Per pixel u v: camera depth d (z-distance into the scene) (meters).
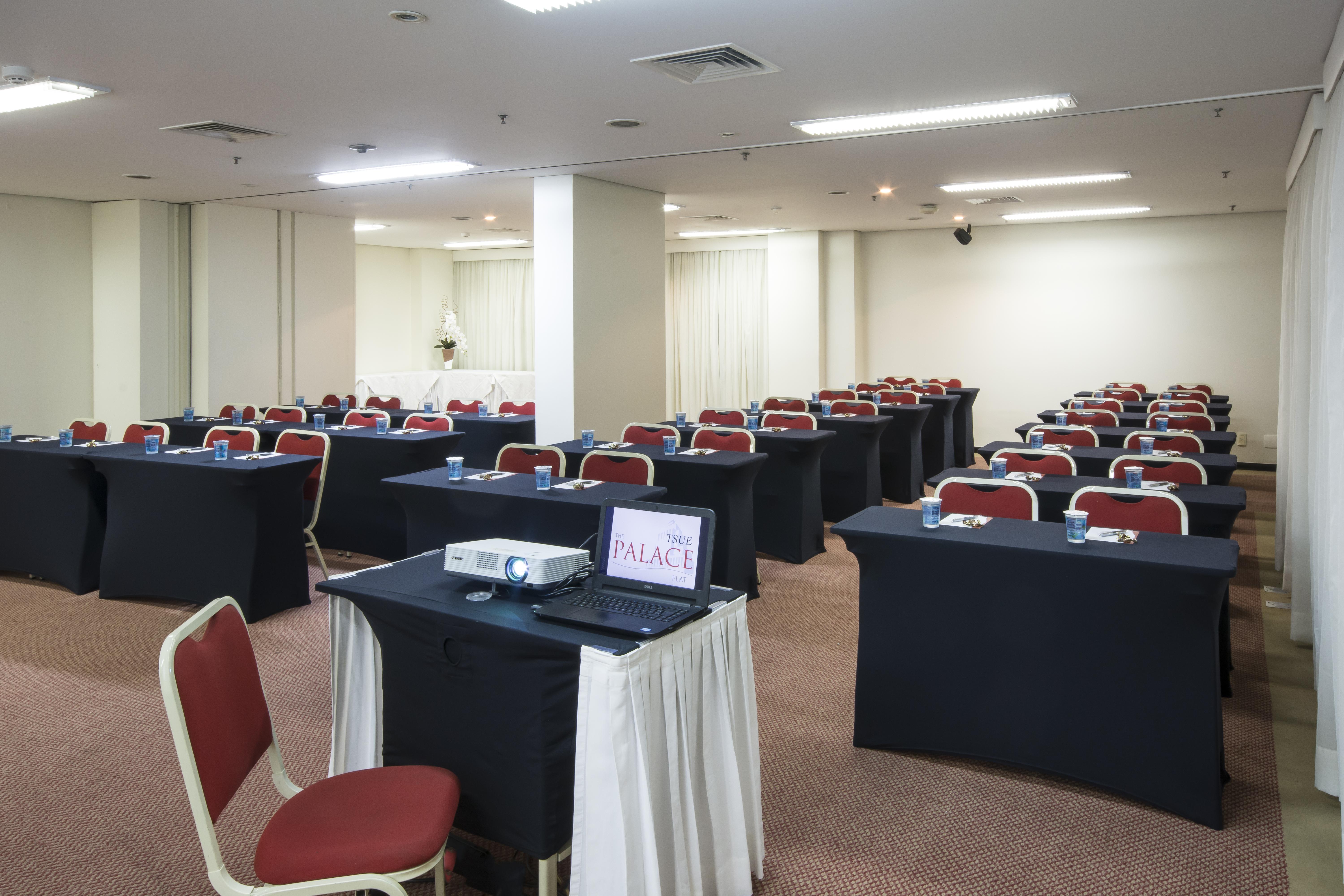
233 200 9.92
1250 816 2.86
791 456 6.01
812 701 3.78
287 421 7.75
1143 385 11.23
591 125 6.25
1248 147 6.93
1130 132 6.43
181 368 10.27
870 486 7.07
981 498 3.75
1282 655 4.39
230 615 2.06
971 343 12.71
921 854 2.63
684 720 2.12
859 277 13.26
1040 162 7.60
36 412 9.88
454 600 2.33
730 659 2.34
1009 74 4.99
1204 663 2.74
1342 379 3.01
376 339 14.70
